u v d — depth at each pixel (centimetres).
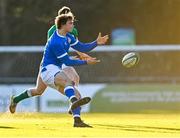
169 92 7619
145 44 11075
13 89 7569
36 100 7506
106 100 7612
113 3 11175
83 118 4862
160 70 8681
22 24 11031
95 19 11088
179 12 11069
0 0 11194
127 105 7612
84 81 8188
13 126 3353
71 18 3384
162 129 3266
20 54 8650
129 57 3559
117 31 9375
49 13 10869
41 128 3216
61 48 3359
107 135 2795
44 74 3394
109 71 8369
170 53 8762
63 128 3219
